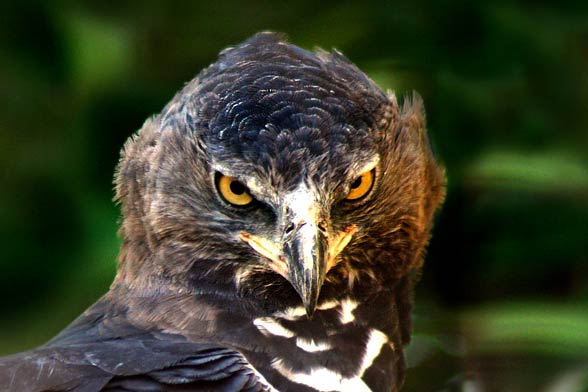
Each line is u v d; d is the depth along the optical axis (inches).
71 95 506.3
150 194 392.5
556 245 514.3
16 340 492.1
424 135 413.7
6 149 504.4
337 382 382.6
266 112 379.9
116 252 494.0
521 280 517.7
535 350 478.9
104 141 507.5
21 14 505.4
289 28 522.3
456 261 517.3
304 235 372.5
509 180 495.2
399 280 406.0
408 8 517.3
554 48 514.3
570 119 514.3
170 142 391.9
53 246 498.9
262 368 379.9
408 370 497.4
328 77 387.9
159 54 518.6
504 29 513.3
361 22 518.3
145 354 361.7
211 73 394.9
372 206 391.2
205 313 386.3
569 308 478.3
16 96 506.0
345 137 381.4
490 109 510.9
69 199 501.4
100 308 394.9
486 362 492.4
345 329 392.5
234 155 380.2
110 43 503.2
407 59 512.7
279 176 377.7
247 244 384.2
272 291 388.5
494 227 517.7
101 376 354.3
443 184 420.8
